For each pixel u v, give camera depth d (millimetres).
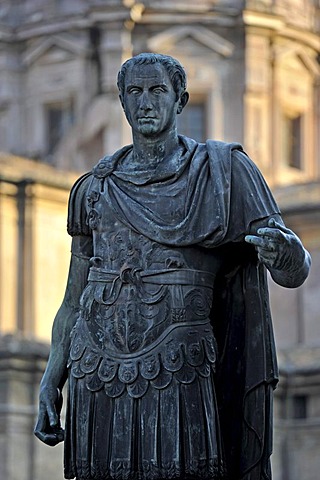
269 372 12047
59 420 12148
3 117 88125
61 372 12242
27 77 88375
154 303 11773
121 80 12016
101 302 11844
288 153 88562
